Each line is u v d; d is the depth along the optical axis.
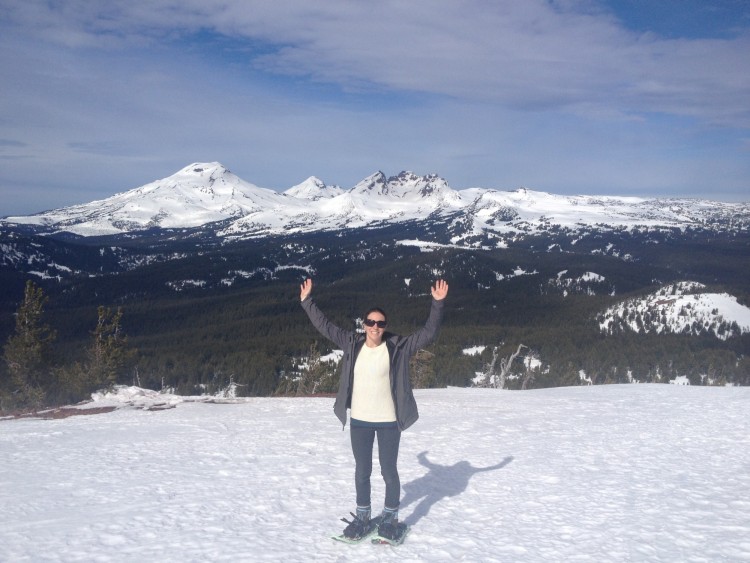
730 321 142.00
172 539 5.11
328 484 7.04
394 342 5.20
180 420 12.41
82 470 7.77
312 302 5.37
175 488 6.80
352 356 5.23
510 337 133.00
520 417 12.27
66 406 15.91
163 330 183.88
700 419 11.49
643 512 5.90
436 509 6.11
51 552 4.82
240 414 13.30
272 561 4.64
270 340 137.50
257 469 7.79
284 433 10.56
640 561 4.69
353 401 5.27
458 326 154.88
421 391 20.03
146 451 9.05
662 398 15.17
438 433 10.41
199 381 104.94
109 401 16.36
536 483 7.05
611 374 106.81
